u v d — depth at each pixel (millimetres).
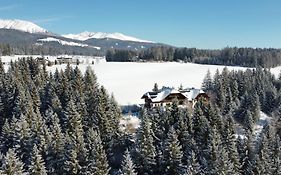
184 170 61281
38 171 61406
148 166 69125
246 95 115562
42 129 73625
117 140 82438
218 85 130250
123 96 140625
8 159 58906
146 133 69812
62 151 70000
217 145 64938
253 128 97062
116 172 74125
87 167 64688
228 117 81562
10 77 123500
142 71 196125
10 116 105062
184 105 107562
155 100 105812
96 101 92750
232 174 57875
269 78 157125
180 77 178875
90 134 69938
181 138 75125
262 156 62531
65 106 99062
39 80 126062
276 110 112312
